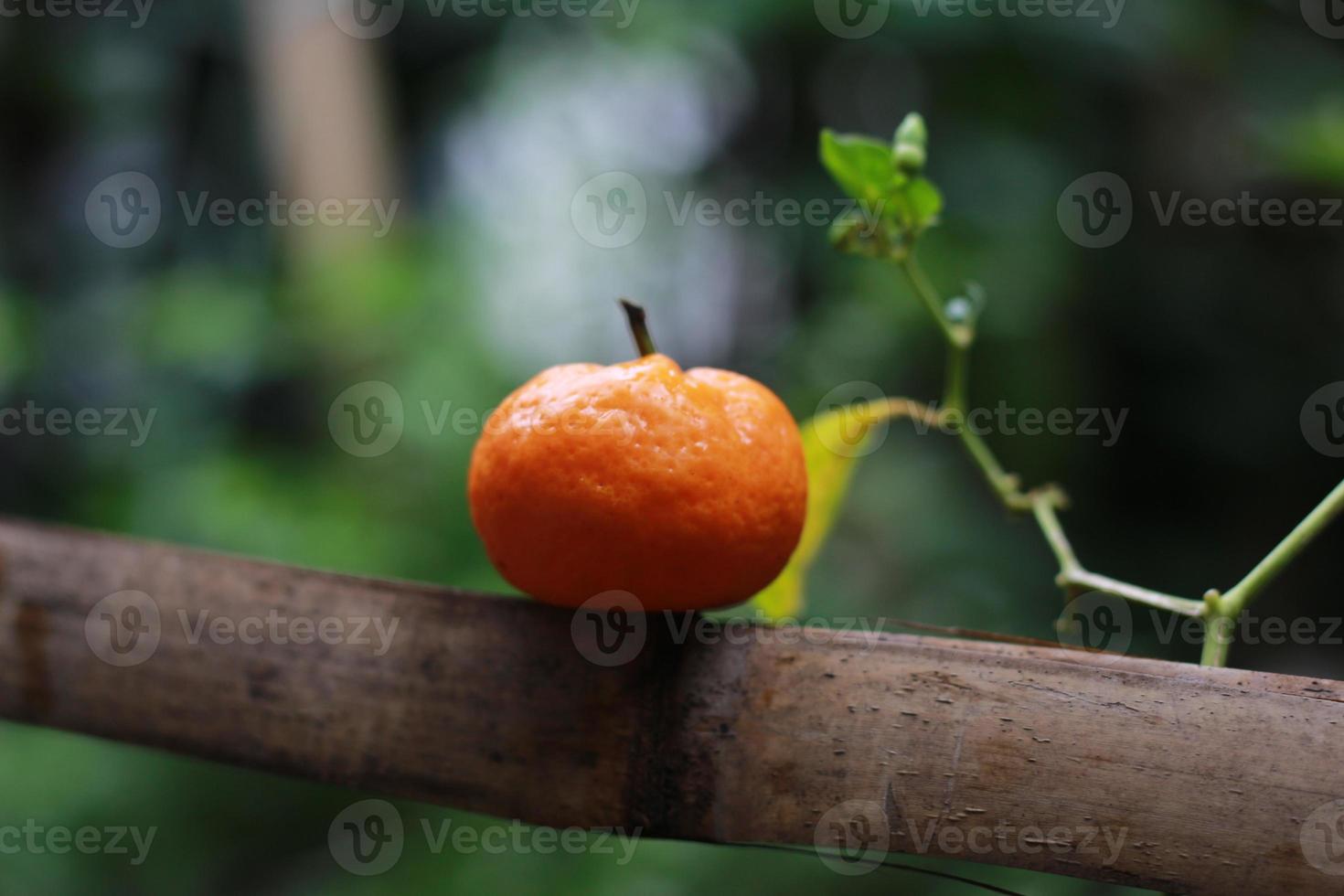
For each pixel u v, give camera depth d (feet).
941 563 2.94
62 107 3.72
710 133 3.83
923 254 3.16
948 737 0.97
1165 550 3.67
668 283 3.64
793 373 3.23
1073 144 3.62
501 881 2.22
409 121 3.91
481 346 2.98
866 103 3.65
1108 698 0.96
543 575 0.99
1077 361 3.58
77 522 3.19
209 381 3.31
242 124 3.81
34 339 3.36
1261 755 0.94
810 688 0.99
